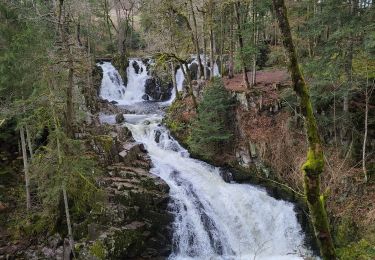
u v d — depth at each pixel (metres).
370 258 13.81
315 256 16.06
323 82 16.22
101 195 14.52
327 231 5.49
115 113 27.69
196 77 33.56
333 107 18.25
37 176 13.95
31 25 14.87
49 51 14.17
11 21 15.08
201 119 20.84
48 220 14.97
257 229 17.45
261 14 23.81
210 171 20.19
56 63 13.89
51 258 13.70
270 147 19.72
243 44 25.69
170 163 20.30
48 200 13.87
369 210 15.59
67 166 12.97
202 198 17.95
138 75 37.22
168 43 28.48
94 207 14.70
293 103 19.31
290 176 18.55
